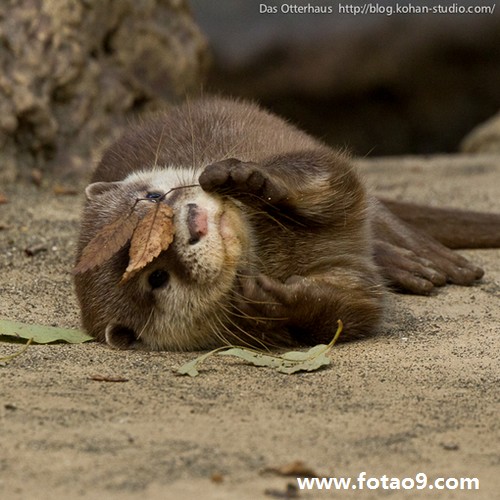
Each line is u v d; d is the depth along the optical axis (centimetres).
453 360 1480
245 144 1852
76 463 1033
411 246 2017
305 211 1645
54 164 2848
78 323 1719
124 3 3039
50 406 1223
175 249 1537
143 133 1983
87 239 1648
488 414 1226
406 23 4997
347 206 1695
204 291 1555
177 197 1562
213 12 5106
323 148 1845
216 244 1532
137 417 1190
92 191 1705
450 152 5062
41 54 2848
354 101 5050
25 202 2575
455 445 1117
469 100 5012
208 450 1079
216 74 4991
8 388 1298
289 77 5012
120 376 1384
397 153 5075
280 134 1934
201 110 2012
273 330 1608
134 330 1605
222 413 1215
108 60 3025
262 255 1666
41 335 1583
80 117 2903
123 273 1591
